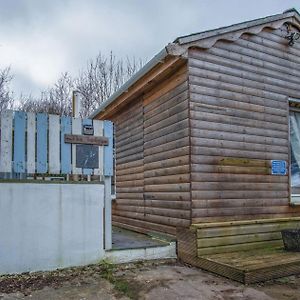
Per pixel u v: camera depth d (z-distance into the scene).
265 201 5.97
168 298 3.71
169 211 5.90
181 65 5.61
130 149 7.74
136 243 5.68
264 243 5.77
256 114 6.05
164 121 6.16
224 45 5.82
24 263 4.59
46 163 4.80
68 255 4.86
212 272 4.70
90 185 5.07
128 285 4.16
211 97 5.59
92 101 20.08
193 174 5.30
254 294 3.81
